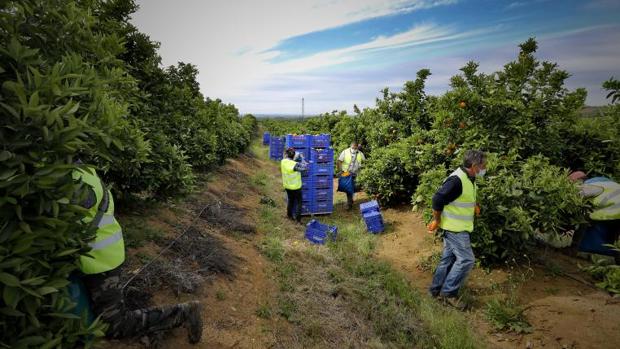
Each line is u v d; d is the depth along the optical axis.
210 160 10.15
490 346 3.92
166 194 5.58
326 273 5.25
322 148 9.61
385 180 9.12
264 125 74.25
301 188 8.30
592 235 5.45
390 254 6.62
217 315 3.47
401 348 3.76
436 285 4.87
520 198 5.07
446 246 4.68
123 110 3.38
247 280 4.45
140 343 2.56
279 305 4.10
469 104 6.21
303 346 3.49
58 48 2.41
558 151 6.47
